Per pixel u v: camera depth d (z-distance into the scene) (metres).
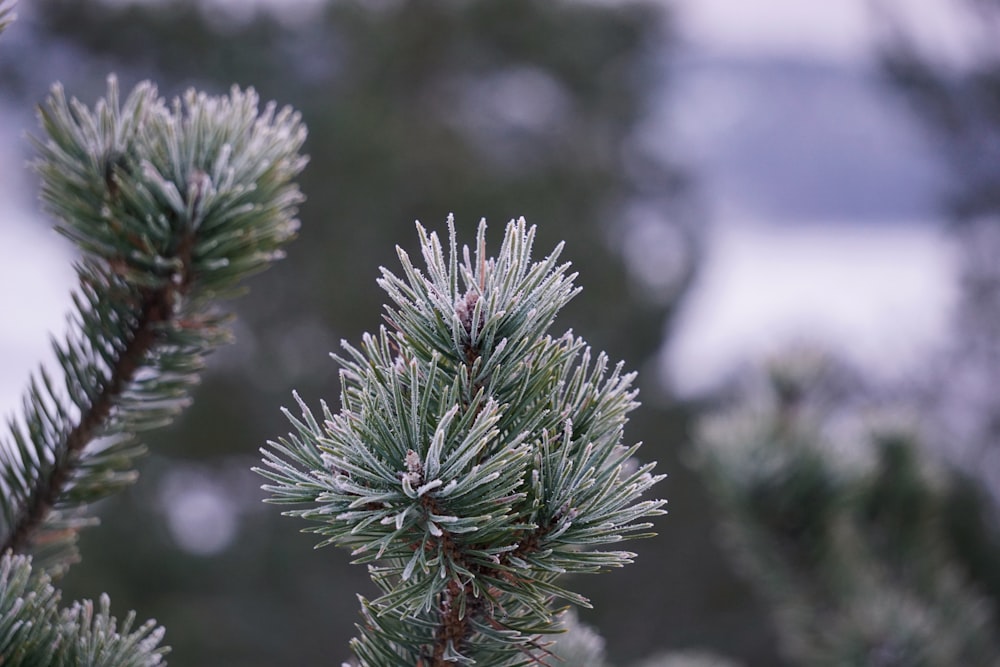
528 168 12.93
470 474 0.71
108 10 10.73
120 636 0.97
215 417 11.30
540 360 0.80
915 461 2.58
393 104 12.25
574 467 0.79
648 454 12.02
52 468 1.16
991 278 9.77
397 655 0.89
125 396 1.18
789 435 2.28
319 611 11.08
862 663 2.21
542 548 0.78
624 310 12.42
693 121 15.01
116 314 1.17
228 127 1.14
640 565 11.79
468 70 13.13
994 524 4.23
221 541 11.43
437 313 0.80
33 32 10.53
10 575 1.02
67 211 1.09
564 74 13.48
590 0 13.69
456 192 11.66
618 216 13.27
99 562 10.53
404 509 0.73
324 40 12.27
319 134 11.38
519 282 0.80
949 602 2.55
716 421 2.38
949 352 9.23
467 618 0.85
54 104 1.10
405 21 12.48
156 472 11.22
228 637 10.66
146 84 1.13
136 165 1.12
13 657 0.90
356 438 0.74
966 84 10.34
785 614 2.37
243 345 11.44
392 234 11.45
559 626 0.90
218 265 1.08
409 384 0.79
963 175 10.38
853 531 2.43
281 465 0.75
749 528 2.31
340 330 11.34
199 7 11.16
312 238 11.43
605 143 13.73
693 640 11.24
